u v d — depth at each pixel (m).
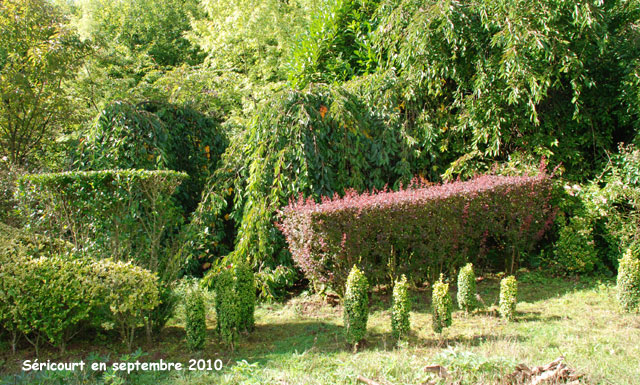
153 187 4.68
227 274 4.42
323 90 6.43
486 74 6.53
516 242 6.13
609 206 5.98
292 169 5.98
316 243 4.91
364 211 4.94
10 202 7.02
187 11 19.05
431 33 6.54
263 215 5.81
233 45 15.74
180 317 5.16
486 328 4.40
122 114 6.66
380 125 6.55
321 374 3.44
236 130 10.04
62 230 4.75
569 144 6.80
